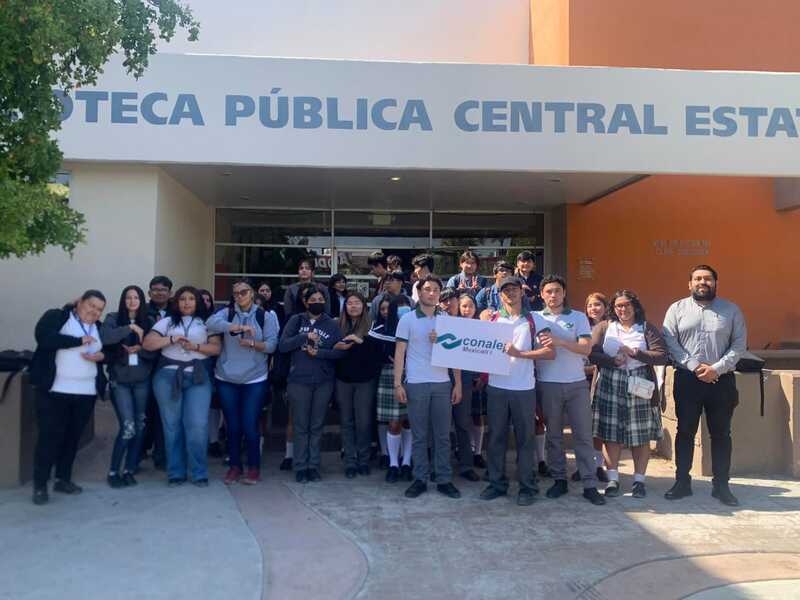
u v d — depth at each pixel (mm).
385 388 7230
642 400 6598
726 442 6578
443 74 9742
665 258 13461
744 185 13703
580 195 12375
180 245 11367
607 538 5590
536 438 7566
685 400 6598
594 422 6859
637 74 9969
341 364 7227
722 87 10102
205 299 7410
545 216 14125
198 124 9422
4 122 4703
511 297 6535
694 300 6660
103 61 4785
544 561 5125
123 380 6789
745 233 13672
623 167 9977
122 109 9312
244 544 5371
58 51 4445
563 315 6598
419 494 6625
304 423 7066
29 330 9703
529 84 9852
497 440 6547
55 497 6508
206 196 12523
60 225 4785
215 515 6035
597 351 6820
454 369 6770
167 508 6215
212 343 6957
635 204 13461
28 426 7047
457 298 7156
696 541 5547
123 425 6801
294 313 7551
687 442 6645
